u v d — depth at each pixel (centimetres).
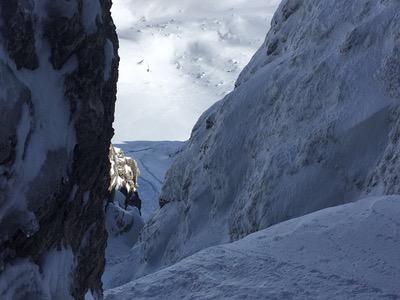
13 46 456
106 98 652
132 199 5219
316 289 1003
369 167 2250
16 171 462
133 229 4462
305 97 2667
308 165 2416
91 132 579
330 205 2270
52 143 511
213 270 1116
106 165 685
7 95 442
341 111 2439
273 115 2870
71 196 579
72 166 569
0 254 473
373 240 1166
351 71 2523
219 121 3197
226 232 2795
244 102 3136
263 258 1133
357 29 2609
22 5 459
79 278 663
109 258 3831
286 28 3469
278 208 2375
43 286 536
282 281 1038
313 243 1181
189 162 3447
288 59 3073
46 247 553
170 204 3572
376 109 2334
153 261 3334
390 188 2052
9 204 463
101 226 723
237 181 2936
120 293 1090
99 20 571
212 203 3077
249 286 1031
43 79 504
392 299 968
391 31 2480
